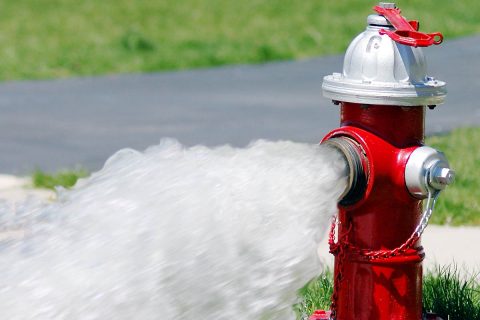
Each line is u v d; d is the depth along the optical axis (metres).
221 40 32.78
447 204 11.89
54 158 16.56
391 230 6.79
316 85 25.33
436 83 6.76
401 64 6.64
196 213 6.25
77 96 23.98
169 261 6.12
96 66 28.48
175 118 20.59
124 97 23.75
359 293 6.86
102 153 16.95
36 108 22.17
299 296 6.71
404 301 6.84
